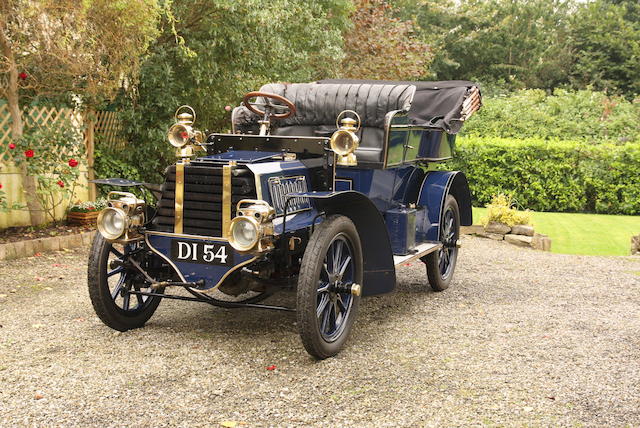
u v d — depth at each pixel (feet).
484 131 56.29
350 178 17.26
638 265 26.78
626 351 14.78
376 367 13.26
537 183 45.03
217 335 15.15
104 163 30.66
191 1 30.07
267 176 13.82
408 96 17.98
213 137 16.31
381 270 15.66
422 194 20.38
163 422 10.51
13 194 26.21
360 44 48.73
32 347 13.98
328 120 18.86
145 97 31.78
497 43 98.32
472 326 16.62
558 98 60.70
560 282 22.85
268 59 34.17
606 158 44.37
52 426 10.29
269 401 11.41
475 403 11.53
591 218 42.39
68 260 23.17
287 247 14.01
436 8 95.04
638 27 98.43
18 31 23.67
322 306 13.70
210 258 13.73
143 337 14.85
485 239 32.35
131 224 14.01
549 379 12.81
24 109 26.27
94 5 24.66
